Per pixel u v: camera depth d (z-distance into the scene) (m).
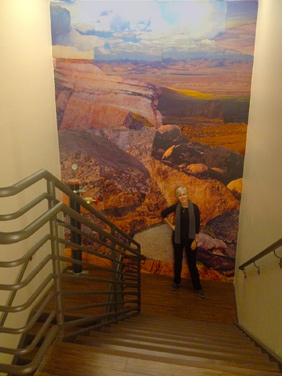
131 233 4.90
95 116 4.47
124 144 4.54
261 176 3.06
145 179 4.63
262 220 2.90
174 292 4.70
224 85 4.12
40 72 3.84
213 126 4.28
